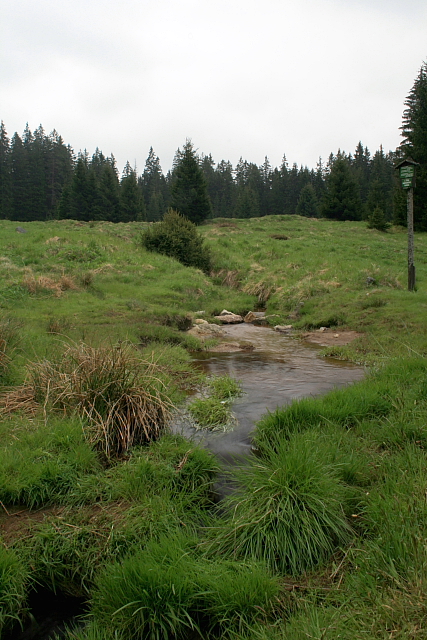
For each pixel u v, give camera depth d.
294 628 2.12
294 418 4.76
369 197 48.25
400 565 2.38
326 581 2.58
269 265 21.08
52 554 2.92
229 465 4.14
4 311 9.92
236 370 7.57
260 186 89.81
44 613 2.64
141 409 4.72
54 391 5.04
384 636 1.93
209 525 3.20
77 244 19.69
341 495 3.19
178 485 3.71
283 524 2.91
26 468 3.64
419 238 30.61
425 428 4.13
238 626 2.30
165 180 102.31
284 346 9.90
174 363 7.76
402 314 10.94
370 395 5.10
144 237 22.09
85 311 11.57
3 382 5.76
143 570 2.50
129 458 4.18
